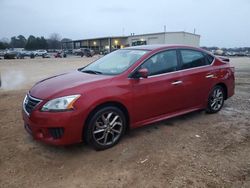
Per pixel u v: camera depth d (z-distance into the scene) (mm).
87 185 3090
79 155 3789
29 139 4305
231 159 3668
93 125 3758
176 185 3066
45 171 3377
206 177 3221
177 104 4820
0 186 3064
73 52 62562
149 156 3740
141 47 4914
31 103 3764
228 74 5844
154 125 4977
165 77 4543
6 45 93812
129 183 3117
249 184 3088
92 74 4371
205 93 5348
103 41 76188
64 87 3738
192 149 3963
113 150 3938
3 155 3775
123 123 4129
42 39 101000
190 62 5078
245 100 7051
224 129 4805
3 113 5770
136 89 4156
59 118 3486
